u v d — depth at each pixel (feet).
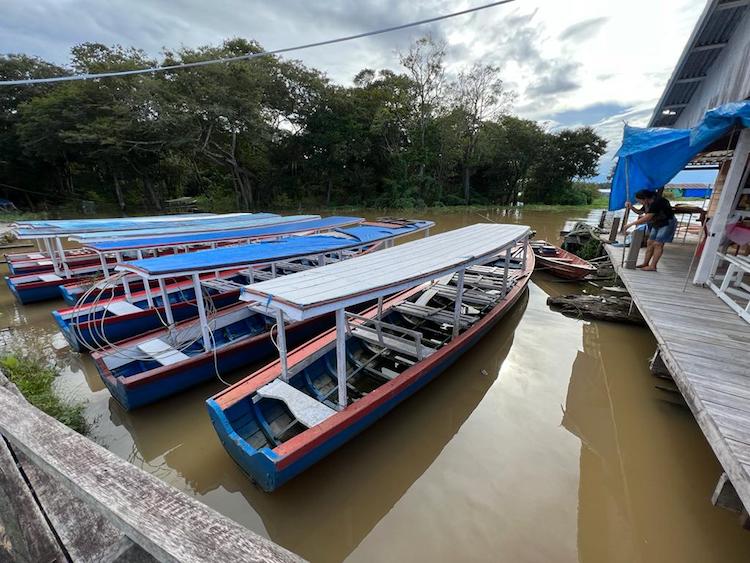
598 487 11.28
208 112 66.59
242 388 12.35
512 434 13.61
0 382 9.57
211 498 11.26
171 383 14.66
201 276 27.02
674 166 18.74
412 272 13.69
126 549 3.83
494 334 21.44
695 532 9.80
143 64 67.46
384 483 11.66
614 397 15.71
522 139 109.09
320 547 9.96
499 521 10.20
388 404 13.00
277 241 23.49
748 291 16.17
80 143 68.28
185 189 116.88
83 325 17.93
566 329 22.25
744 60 17.76
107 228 31.83
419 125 93.15
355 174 94.58
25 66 77.30
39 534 4.92
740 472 7.13
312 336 20.57
